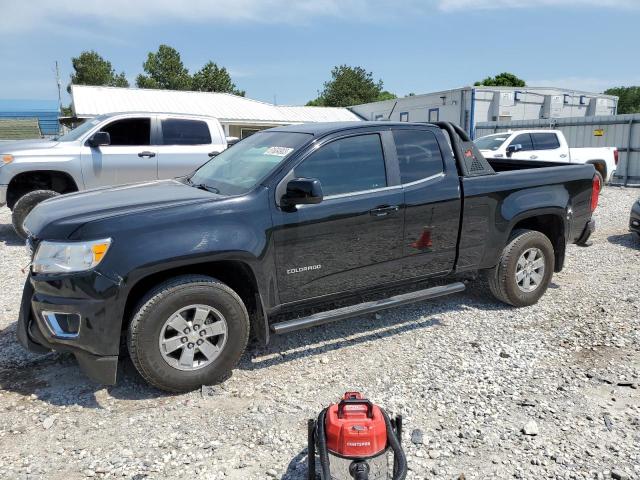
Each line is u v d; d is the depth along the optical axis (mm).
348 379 4062
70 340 3547
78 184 8742
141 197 4090
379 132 4570
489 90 25656
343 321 5203
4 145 8797
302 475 2967
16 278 6766
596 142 19750
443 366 4270
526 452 3182
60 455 3154
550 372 4180
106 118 9078
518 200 5199
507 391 3879
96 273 3471
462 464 3068
